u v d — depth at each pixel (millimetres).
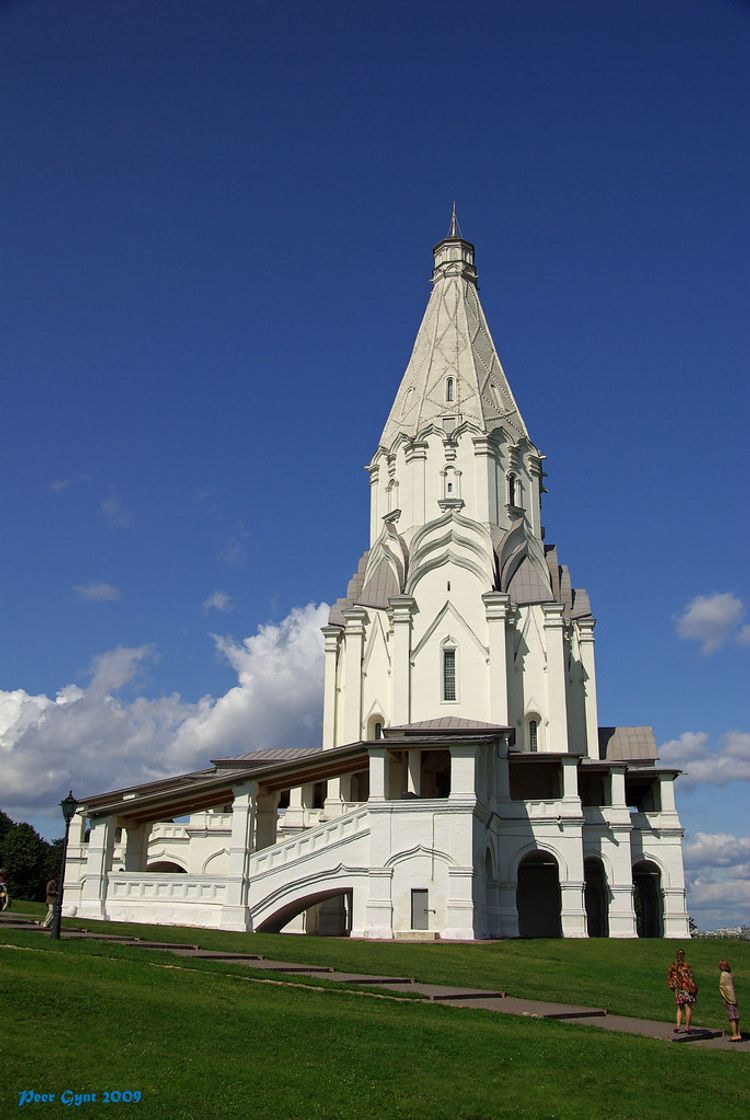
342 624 71000
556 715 63562
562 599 69625
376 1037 21578
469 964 36188
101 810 49594
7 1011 20547
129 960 27938
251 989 25703
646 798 66000
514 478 72250
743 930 113188
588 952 42656
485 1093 18672
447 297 78062
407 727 54469
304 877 47344
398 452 72875
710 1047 24516
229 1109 16781
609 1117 18031
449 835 46500
